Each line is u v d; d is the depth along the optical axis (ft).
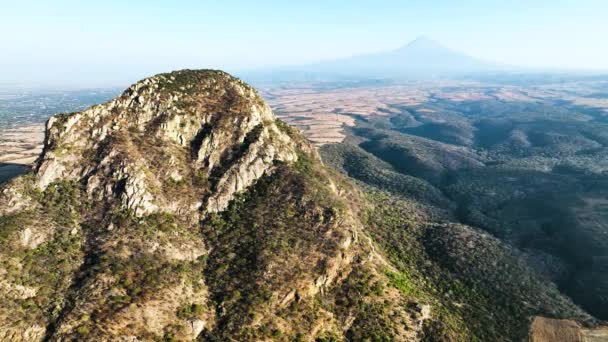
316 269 292.20
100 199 307.37
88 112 345.31
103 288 244.83
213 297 269.44
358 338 266.16
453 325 307.99
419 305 299.38
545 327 337.93
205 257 298.97
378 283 303.07
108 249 271.28
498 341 313.12
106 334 219.41
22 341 216.95
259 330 248.11
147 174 321.32
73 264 264.11
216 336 243.40
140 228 291.38
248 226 321.11
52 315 230.07
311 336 256.32
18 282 242.17
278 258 292.20
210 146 362.33
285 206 337.31
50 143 331.16
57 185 311.88
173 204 321.93
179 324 241.55
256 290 270.05
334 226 323.57
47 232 279.49
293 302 272.10
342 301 286.87
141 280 257.75
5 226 270.67
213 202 334.65
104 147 330.54
